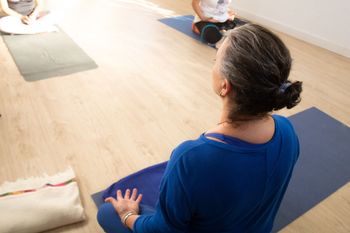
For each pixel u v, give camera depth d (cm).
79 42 292
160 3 420
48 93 216
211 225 80
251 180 69
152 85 238
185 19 373
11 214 130
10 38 287
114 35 314
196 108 216
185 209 74
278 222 142
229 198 69
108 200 127
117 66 258
